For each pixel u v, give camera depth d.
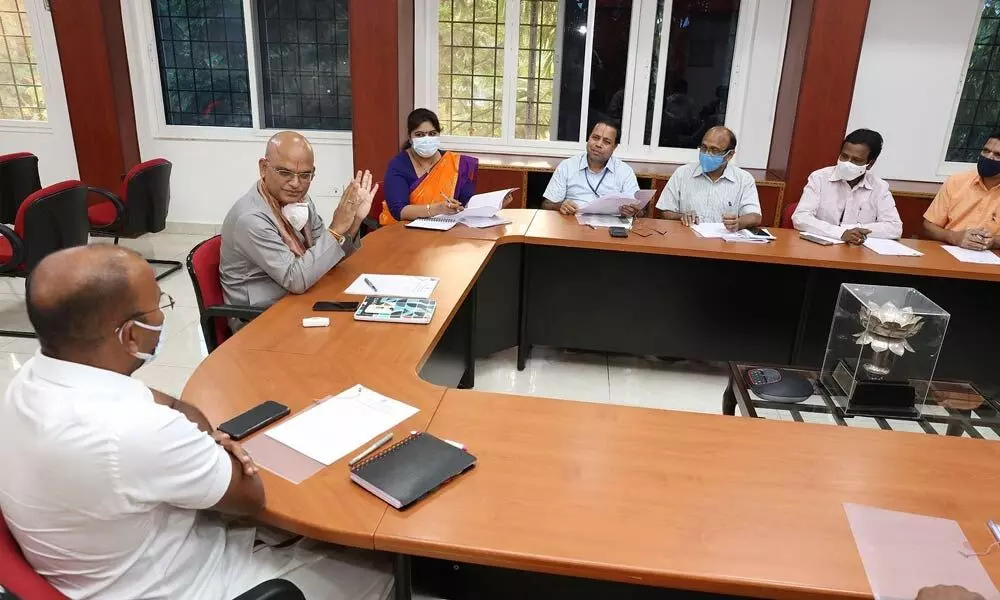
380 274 2.33
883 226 3.17
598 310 3.14
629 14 4.60
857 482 1.23
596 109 4.87
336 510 1.10
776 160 4.55
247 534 1.22
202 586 1.08
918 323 1.72
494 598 1.29
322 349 1.71
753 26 4.48
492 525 1.07
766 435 1.38
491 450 1.28
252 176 5.12
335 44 4.87
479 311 3.02
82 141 4.86
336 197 5.13
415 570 1.27
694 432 1.38
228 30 4.86
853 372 1.82
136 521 0.95
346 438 1.31
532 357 3.38
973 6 4.14
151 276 0.97
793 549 1.05
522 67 4.82
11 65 4.93
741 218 3.34
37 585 0.89
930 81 4.34
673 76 4.70
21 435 0.89
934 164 4.53
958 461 1.31
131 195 3.76
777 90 4.57
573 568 1.01
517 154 5.02
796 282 2.95
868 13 4.10
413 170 3.35
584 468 1.24
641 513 1.12
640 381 3.13
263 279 2.20
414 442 1.27
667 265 3.01
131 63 4.88
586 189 3.68
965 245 2.96
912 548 1.06
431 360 2.30
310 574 1.19
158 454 0.91
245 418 1.35
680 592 1.22
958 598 0.92
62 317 0.89
